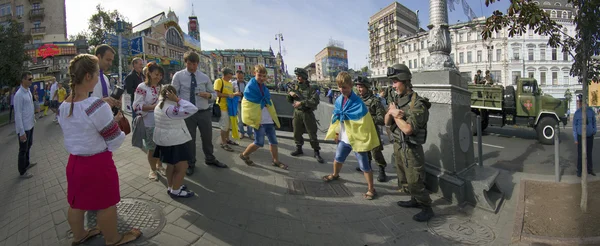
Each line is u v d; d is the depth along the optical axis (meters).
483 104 11.52
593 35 2.61
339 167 4.53
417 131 3.33
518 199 3.95
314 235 3.07
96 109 2.26
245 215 3.34
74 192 2.32
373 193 4.06
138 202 3.39
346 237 3.07
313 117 5.69
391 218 3.53
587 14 2.51
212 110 4.99
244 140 7.11
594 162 5.80
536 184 4.55
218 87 5.66
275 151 5.09
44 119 12.60
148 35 45.81
